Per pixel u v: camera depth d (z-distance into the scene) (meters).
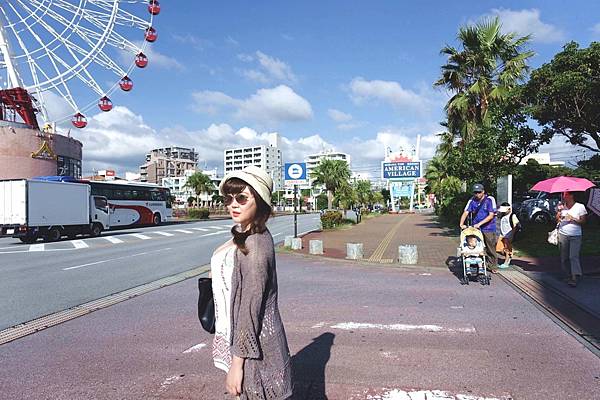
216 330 2.21
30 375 4.24
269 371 2.09
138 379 4.10
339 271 10.33
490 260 9.52
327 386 3.86
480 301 7.00
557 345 4.83
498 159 16.52
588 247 12.66
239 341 2.01
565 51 15.05
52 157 37.78
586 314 6.06
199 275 10.26
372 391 3.75
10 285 9.10
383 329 5.56
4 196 20.67
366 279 9.20
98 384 4.00
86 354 4.81
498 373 4.08
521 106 16.64
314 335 5.35
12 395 3.80
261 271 2.04
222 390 3.83
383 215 55.94
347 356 4.60
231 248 2.15
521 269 9.72
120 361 4.58
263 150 92.62
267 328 2.11
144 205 34.56
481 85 19.00
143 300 7.55
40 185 21.12
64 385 3.99
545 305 6.60
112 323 6.07
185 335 5.45
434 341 5.05
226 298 2.14
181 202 105.81
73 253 15.46
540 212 20.42
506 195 13.10
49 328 5.87
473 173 16.97
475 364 4.31
